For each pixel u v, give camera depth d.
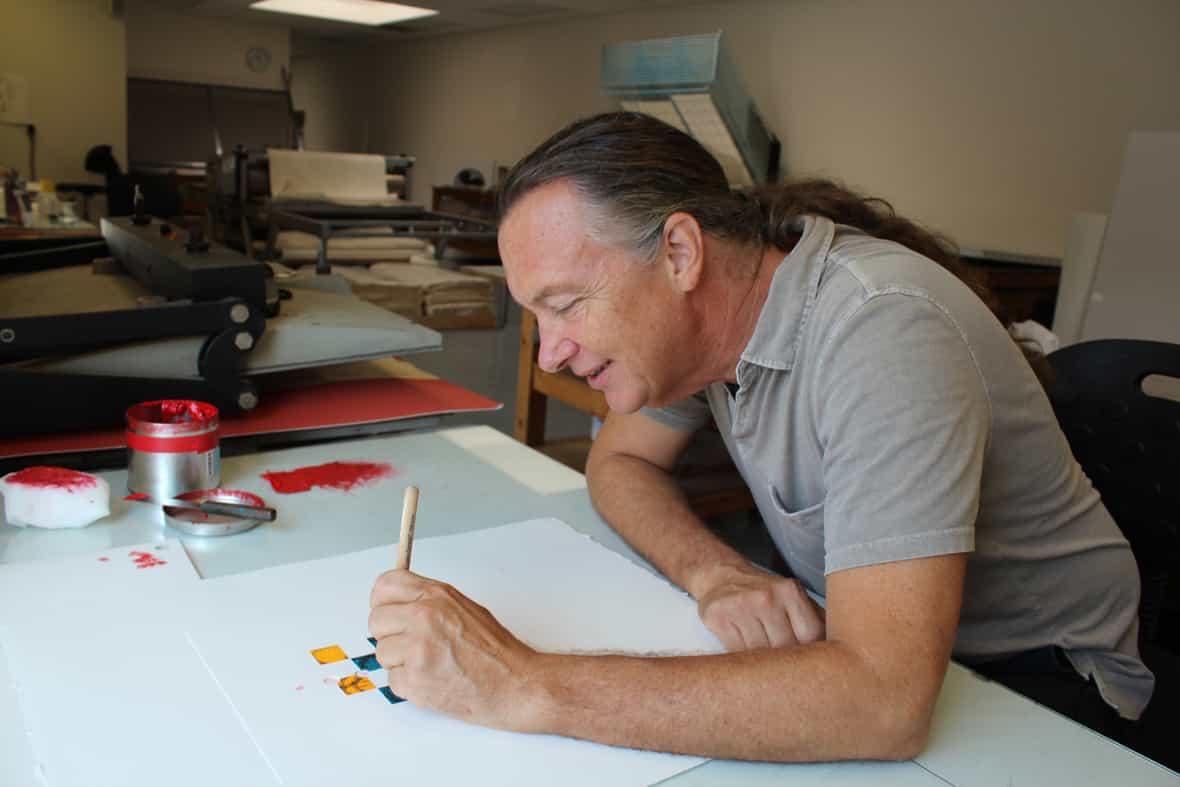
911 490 0.75
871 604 0.74
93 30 6.29
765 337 0.87
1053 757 0.73
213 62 8.93
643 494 1.12
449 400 1.53
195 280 1.26
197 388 1.29
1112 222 2.93
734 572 0.94
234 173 4.95
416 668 0.70
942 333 0.81
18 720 0.67
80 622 0.81
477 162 9.02
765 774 0.69
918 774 0.70
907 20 5.09
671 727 0.69
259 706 0.70
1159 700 1.11
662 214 0.81
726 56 4.05
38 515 1.00
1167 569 1.23
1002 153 4.68
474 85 8.97
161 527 1.03
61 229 3.91
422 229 3.75
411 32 9.32
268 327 1.34
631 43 4.35
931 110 5.01
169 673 0.74
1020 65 4.57
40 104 6.21
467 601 0.76
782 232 0.92
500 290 3.39
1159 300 2.83
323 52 11.37
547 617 0.88
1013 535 0.96
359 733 0.68
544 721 0.70
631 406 0.89
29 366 1.21
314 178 5.09
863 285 0.83
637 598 0.93
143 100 8.27
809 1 5.65
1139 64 4.09
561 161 0.80
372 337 1.42
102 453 1.22
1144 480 1.23
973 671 0.86
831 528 0.79
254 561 0.96
